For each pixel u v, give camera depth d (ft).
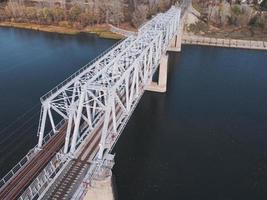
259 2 618.44
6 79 335.67
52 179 155.33
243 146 246.27
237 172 219.82
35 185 150.92
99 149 166.50
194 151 238.89
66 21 552.00
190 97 316.60
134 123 271.49
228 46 477.36
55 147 182.29
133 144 244.01
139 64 223.10
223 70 384.27
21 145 234.38
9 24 544.21
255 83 350.84
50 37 492.54
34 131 249.96
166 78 325.42
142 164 223.71
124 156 230.27
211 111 292.40
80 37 497.05
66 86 188.14
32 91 310.65
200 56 433.07
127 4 605.73
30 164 167.53
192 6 595.06
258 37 508.12
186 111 291.79
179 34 434.30
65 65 377.30
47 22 548.72
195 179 212.64
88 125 205.36
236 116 285.43
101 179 156.97
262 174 219.00
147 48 238.27
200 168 222.28
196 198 197.98
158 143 246.68
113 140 181.16
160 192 201.67
